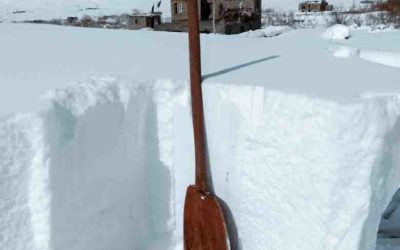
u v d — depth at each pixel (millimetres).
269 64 3295
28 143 2295
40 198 2346
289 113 2418
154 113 2920
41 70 3137
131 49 4074
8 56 3717
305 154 2385
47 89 2625
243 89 2592
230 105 2646
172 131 2930
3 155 2223
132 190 2912
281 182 2520
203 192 2770
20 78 2914
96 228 2709
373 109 2182
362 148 2211
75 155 2508
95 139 2623
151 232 3066
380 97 2275
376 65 3248
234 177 2723
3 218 2260
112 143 2727
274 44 4473
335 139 2258
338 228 2322
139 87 2842
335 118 2244
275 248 2631
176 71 3104
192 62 2643
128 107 2789
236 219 2791
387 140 2227
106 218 2766
